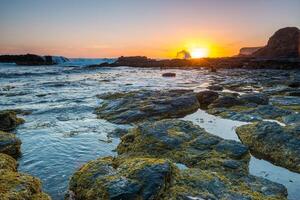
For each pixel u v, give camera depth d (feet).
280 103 106.32
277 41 548.31
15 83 195.93
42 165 54.70
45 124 84.28
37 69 381.40
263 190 40.86
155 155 53.42
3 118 79.66
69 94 143.33
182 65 461.37
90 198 36.73
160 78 242.17
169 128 61.21
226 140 56.24
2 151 57.88
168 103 95.71
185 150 53.52
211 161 48.42
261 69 331.36
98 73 318.65
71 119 90.43
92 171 41.32
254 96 105.91
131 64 498.28
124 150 58.90
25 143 67.26
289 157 53.21
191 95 106.42
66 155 59.62
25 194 36.01
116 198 34.27
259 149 59.00
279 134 58.90
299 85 158.71
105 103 108.37
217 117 90.48
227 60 478.59
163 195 35.04
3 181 37.99
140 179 36.01
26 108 106.42
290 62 337.52
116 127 80.53
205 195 35.12
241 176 44.80
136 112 88.89
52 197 42.91
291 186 45.11
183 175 39.09
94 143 66.49
